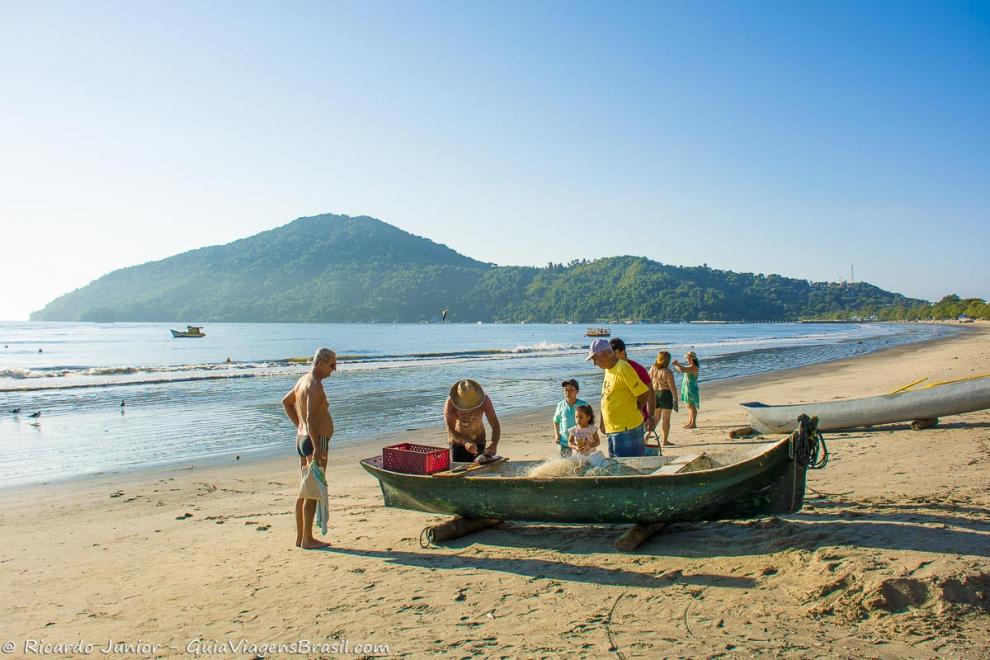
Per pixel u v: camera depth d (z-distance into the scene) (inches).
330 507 339.6
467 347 2842.0
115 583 239.0
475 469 282.2
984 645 150.4
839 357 1738.4
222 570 246.4
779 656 151.9
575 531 265.1
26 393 1025.5
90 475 465.1
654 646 161.9
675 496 226.5
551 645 167.2
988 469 322.7
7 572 257.9
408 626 185.8
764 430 497.7
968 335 3270.2
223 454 544.4
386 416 745.6
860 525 230.5
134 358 2175.2
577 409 303.3
